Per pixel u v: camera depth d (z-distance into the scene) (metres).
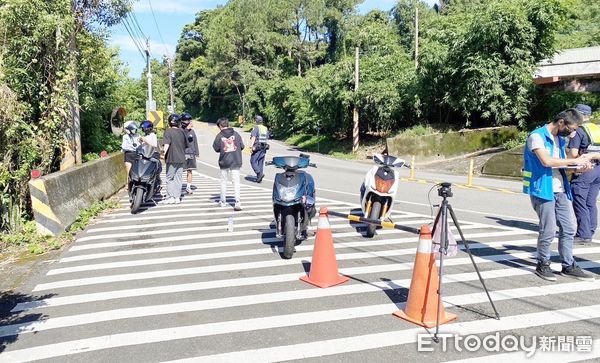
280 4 60.03
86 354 3.84
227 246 7.10
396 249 6.91
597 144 6.76
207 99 81.81
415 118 28.69
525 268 5.95
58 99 9.92
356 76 29.52
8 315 4.66
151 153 10.04
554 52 23.56
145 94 32.16
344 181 15.91
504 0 23.19
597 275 5.71
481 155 22.20
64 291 5.30
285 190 6.37
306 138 41.06
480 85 22.64
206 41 83.88
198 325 4.36
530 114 23.69
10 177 7.96
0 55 9.40
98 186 11.19
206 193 12.66
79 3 11.37
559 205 5.50
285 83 48.16
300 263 6.23
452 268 5.97
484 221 8.98
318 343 3.98
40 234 7.62
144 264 6.25
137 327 4.33
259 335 4.14
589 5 45.47
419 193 13.02
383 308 4.73
